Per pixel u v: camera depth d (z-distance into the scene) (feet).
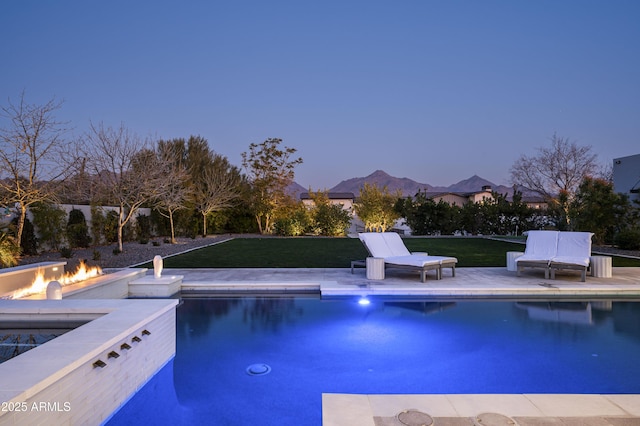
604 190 48.67
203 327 18.63
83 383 9.30
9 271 19.80
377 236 30.58
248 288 25.85
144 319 12.50
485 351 15.26
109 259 39.19
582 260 27.07
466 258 39.91
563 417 9.39
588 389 11.82
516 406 10.03
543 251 30.19
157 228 69.31
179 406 11.13
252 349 15.69
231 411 10.84
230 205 76.38
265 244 56.65
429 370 13.43
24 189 37.55
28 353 9.36
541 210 75.00
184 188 64.64
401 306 22.40
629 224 47.03
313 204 95.86
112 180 47.21
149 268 32.96
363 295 24.35
